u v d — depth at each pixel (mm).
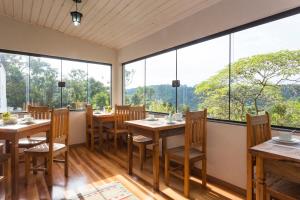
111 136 4672
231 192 2387
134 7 3041
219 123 2617
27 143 2855
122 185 2553
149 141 3148
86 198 2227
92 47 4738
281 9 2039
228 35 2621
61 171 3004
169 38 3473
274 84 2197
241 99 2496
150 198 2238
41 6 3312
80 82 4656
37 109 3367
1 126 2371
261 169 1462
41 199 2199
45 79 4191
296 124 2035
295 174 1292
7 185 2137
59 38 4285
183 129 2791
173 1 2744
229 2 2512
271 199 1620
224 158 2553
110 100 5133
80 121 4590
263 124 1909
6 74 3762
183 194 2332
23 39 3867
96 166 3230
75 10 3297
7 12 3568
